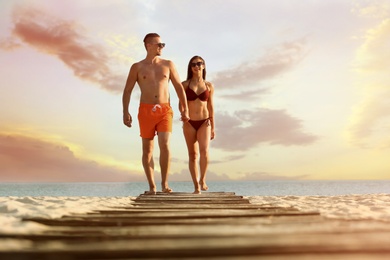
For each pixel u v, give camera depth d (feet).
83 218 10.80
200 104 23.88
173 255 6.22
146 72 23.27
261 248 6.40
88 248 6.68
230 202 16.67
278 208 13.67
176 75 23.80
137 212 12.42
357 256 6.05
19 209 13.92
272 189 188.96
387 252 6.31
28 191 162.61
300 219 10.43
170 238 7.46
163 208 14.07
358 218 11.01
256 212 11.97
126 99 23.48
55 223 9.96
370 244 6.63
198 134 23.75
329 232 7.91
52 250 6.54
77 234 8.16
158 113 22.93
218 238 7.26
